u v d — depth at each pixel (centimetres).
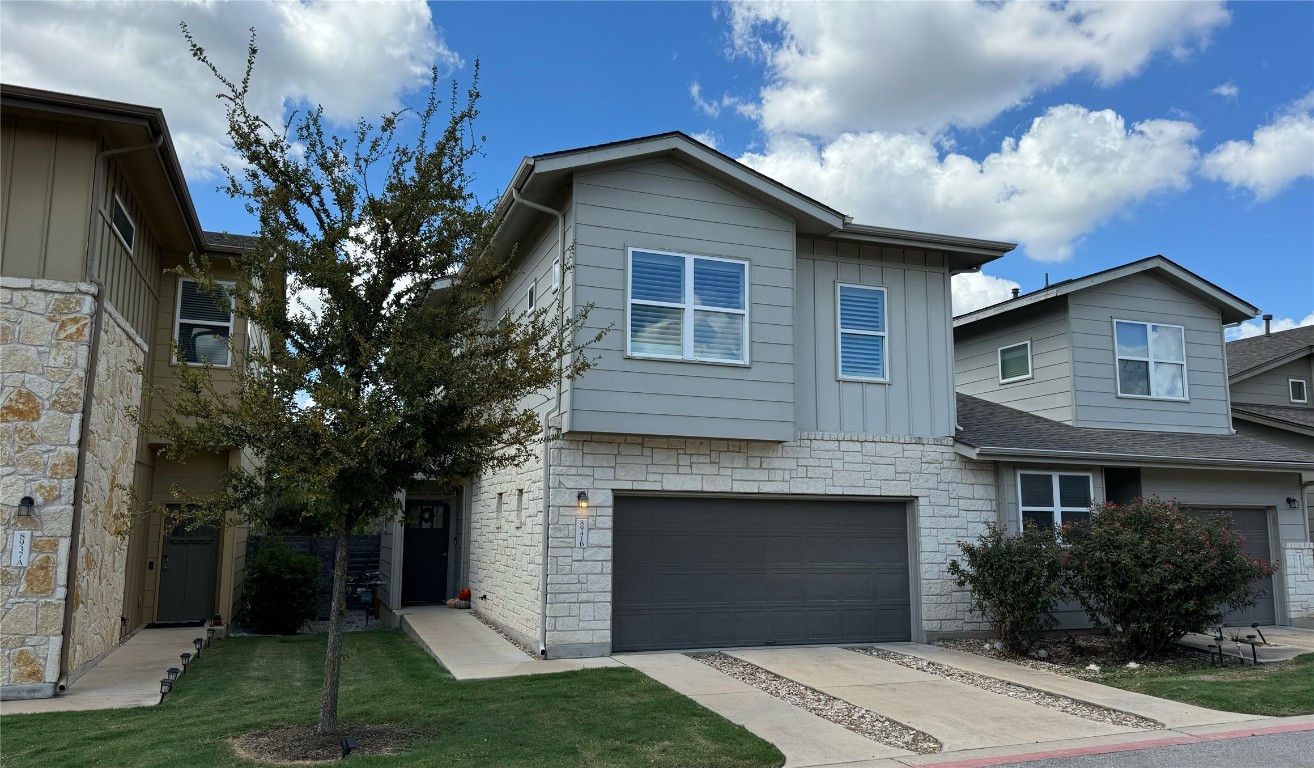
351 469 620
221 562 1372
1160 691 902
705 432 1102
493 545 1390
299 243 663
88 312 884
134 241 1107
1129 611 1120
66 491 855
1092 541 1130
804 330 1244
